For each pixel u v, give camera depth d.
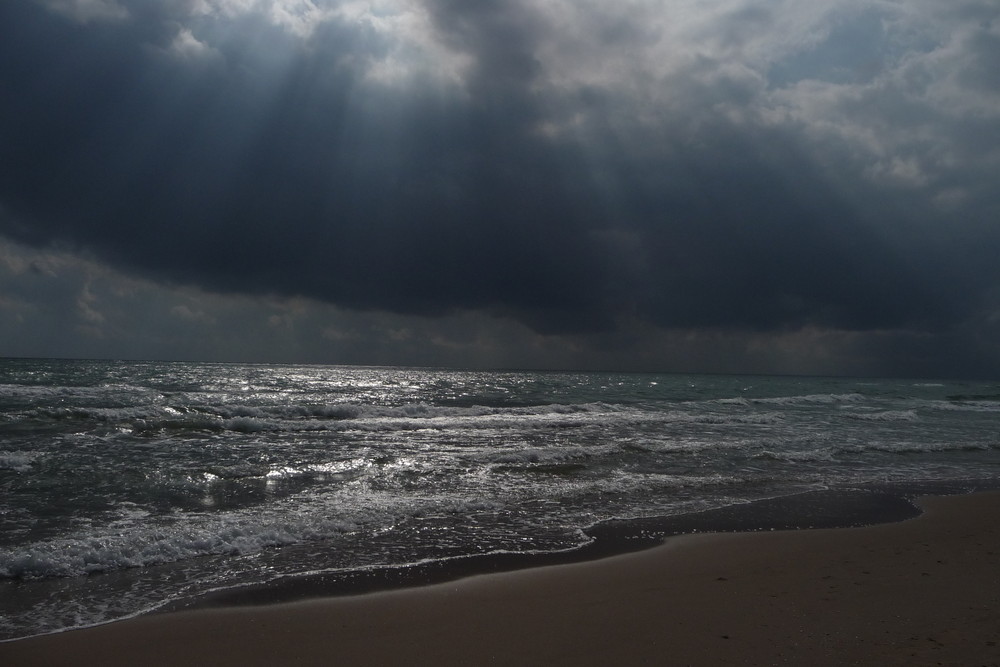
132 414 18.81
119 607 5.80
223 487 10.66
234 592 6.22
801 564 7.23
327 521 8.82
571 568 7.14
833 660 4.43
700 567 7.16
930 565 7.12
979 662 4.33
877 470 14.38
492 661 4.60
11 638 5.08
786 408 31.05
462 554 7.63
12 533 7.83
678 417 23.56
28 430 15.52
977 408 34.84
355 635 5.17
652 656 4.61
